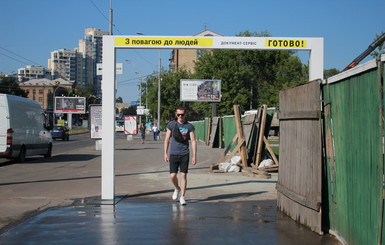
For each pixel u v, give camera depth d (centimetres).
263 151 1493
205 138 3766
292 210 691
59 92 11675
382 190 398
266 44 839
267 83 5869
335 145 566
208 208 778
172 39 846
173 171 821
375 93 421
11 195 916
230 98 5453
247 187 1045
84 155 2161
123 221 669
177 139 813
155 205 806
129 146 3122
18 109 1727
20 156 1734
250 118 1612
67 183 1106
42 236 579
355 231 484
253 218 696
